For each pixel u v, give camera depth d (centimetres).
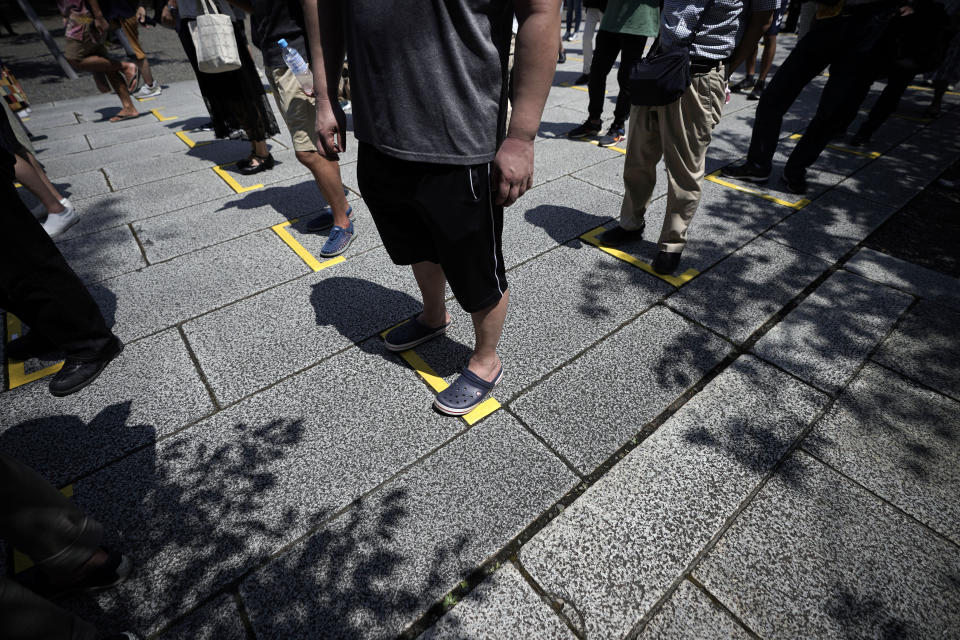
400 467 186
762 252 317
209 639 139
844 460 186
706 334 250
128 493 179
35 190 347
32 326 217
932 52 401
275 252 333
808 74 354
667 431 199
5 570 157
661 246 293
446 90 135
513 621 142
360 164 166
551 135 550
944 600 145
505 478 182
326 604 146
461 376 210
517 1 124
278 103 290
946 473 180
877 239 329
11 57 1149
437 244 166
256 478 183
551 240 338
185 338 255
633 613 143
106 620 143
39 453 195
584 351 240
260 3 267
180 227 371
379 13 128
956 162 445
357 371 231
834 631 138
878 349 237
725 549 159
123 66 669
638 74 234
